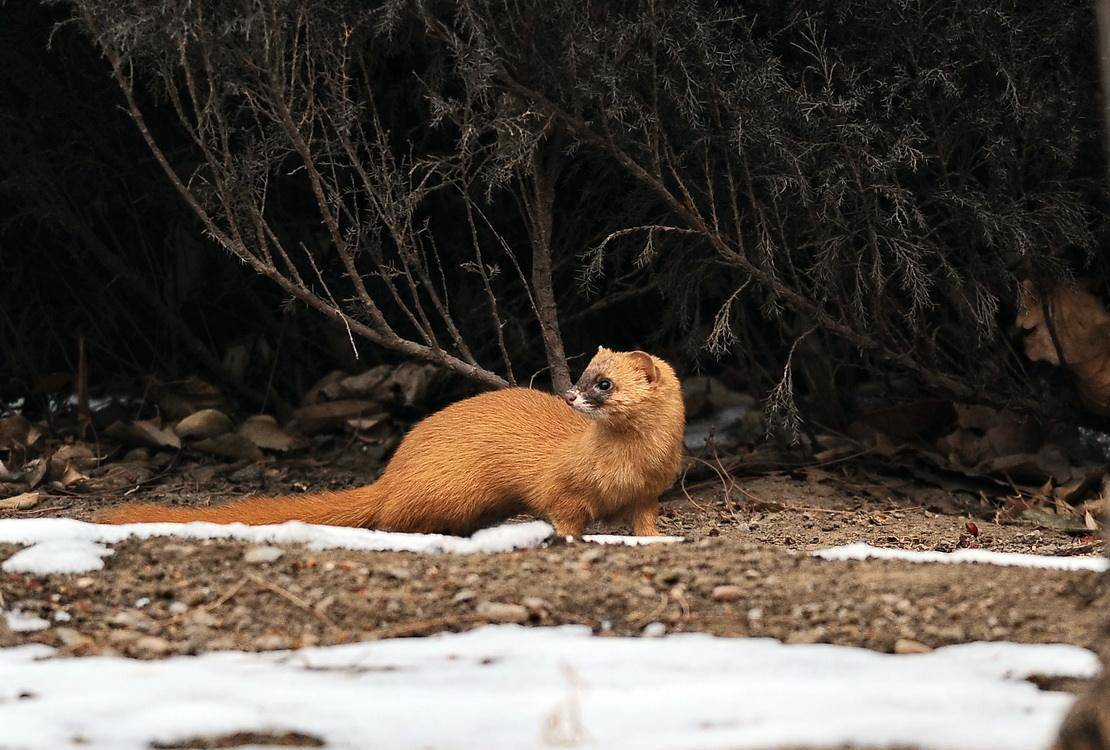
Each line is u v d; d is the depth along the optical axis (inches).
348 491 269.7
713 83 297.0
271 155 318.7
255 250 394.6
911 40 306.0
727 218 334.6
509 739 142.6
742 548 223.9
